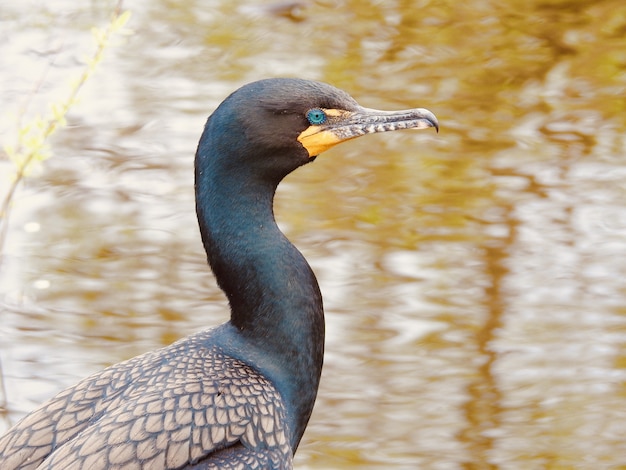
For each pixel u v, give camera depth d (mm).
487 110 16734
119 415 7629
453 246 13938
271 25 19016
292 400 8484
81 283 13234
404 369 12195
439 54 18266
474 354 12406
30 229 14039
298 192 14859
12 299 13008
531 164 15500
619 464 11133
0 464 7488
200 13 19297
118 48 18062
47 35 18312
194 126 16094
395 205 14648
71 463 7312
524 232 14172
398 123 8695
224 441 7758
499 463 11117
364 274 13430
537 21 19188
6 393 11719
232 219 8430
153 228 14156
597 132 16219
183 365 8172
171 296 13102
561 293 13211
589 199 14727
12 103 16344
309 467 11094
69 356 12203
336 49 18312
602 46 18406
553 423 11617
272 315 8406
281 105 8398
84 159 15305
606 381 12086
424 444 11367
